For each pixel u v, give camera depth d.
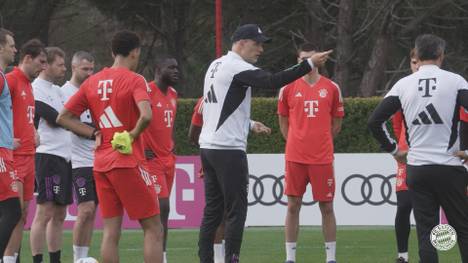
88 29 83.56
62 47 84.94
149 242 24.56
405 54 78.19
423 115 23.94
